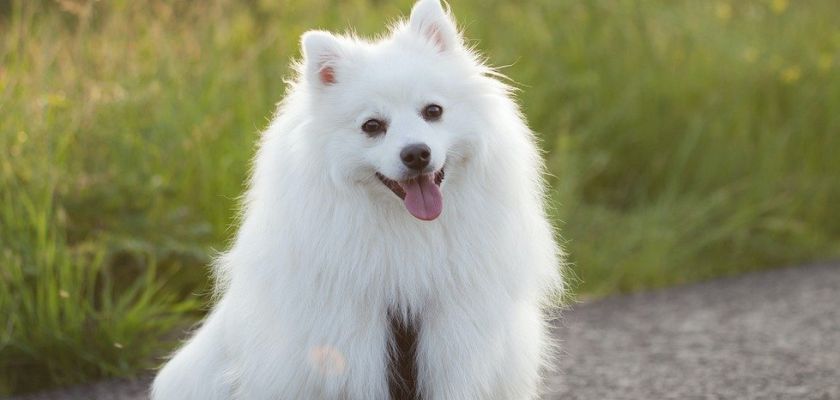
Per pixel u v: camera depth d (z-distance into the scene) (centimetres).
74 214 698
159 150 751
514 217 425
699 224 912
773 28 1079
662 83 1011
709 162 970
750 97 1018
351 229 412
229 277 458
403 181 404
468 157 420
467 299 422
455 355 422
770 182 960
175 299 707
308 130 414
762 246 917
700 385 583
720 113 1000
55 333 613
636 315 761
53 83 746
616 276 844
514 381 443
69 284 627
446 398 426
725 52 1038
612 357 652
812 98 1023
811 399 545
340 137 414
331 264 410
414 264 416
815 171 1004
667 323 735
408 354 429
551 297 480
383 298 418
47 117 711
